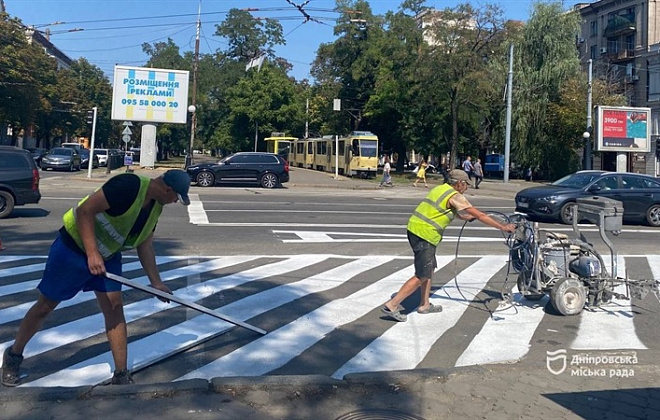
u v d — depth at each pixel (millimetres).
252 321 7340
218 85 71688
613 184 18984
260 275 10047
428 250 7453
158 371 5684
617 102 49219
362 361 6043
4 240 13016
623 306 8336
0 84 47875
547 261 7902
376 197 28938
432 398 5102
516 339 6832
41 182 31016
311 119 73125
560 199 18500
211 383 5145
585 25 67875
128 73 39156
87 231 4801
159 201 5133
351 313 7812
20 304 7793
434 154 56188
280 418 4648
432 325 7336
